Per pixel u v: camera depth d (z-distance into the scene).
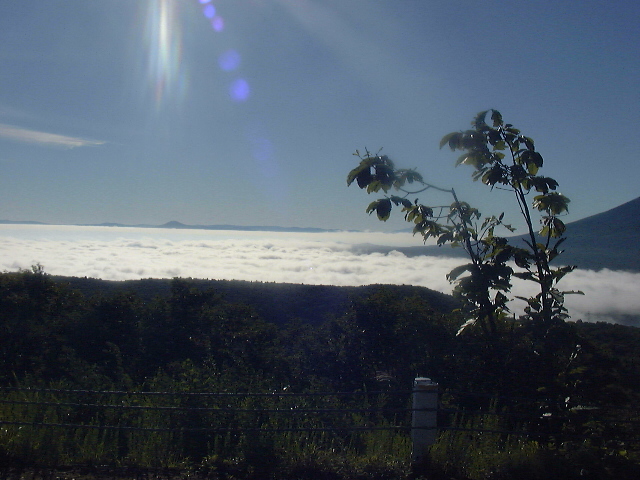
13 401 5.66
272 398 6.60
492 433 5.76
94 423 6.27
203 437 5.80
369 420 7.77
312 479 5.09
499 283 6.14
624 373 5.60
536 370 5.81
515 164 6.23
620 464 5.09
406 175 6.26
